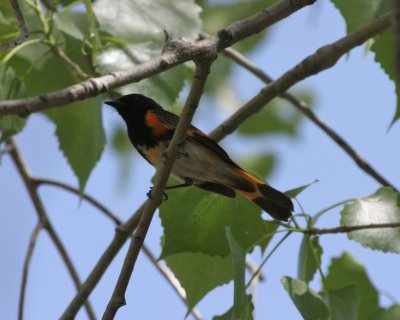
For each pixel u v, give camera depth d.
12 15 8.85
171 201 7.64
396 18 2.77
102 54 7.45
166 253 7.53
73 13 9.05
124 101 9.07
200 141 8.09
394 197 7.31
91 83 5.35
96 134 8.70
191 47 5.80
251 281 6.64
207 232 7.60
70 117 8.78
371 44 8.50
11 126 8.41
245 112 8.34
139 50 7.60
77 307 8.23
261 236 7.59
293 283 6.55
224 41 6.05
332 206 7.26
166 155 6.23
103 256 8.40
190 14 8.21
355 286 7.02
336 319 6.85
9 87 7.96
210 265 7.75
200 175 7.96
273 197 7.61
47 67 9.38
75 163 8.84
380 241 7.12
